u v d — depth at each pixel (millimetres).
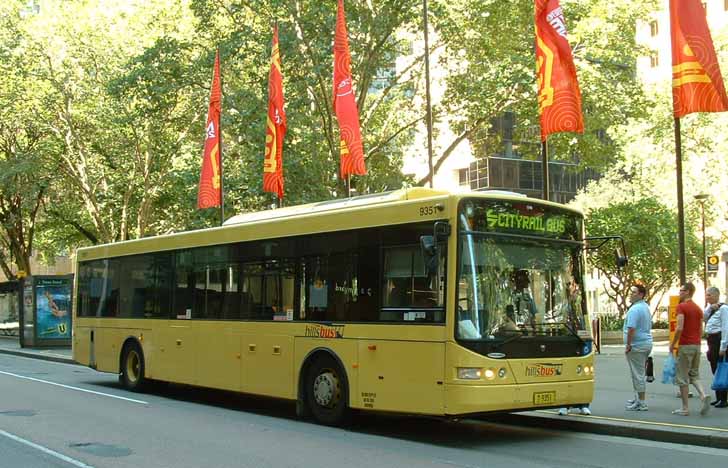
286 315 12891
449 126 30312
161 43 27359
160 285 16453
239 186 26172
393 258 11102
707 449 9898
